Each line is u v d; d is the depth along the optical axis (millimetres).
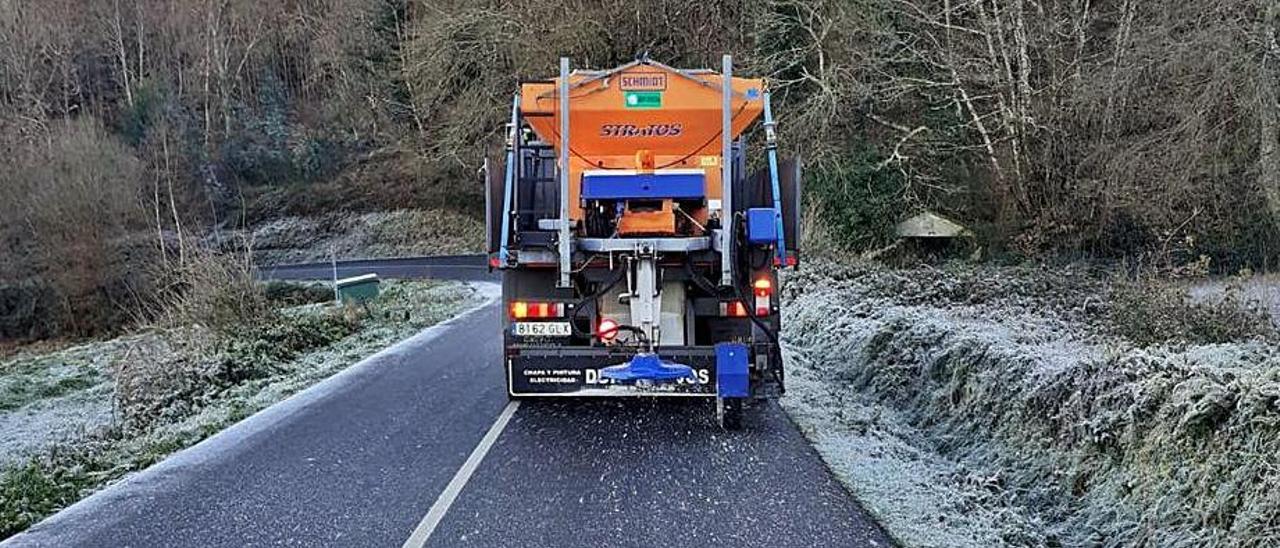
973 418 8375
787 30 31297
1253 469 5141
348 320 19969
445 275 39719
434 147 47500
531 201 9461
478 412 9500
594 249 8492
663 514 6113
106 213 44844
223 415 10289
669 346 8453
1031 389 7660
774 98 30562
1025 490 6871
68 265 42594
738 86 9312
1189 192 21922
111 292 42375
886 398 10133
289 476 7242
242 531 5969
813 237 24812
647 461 7441
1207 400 5688
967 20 31594
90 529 6109
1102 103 25672
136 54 68188
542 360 8445
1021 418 7660
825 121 29250
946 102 31438
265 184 63344
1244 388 5562
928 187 30625
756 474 7004
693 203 8969
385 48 57125
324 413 9805
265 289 20844
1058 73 28531
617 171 9203
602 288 8664
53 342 40719
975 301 14586
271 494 6766
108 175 46156
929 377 9586
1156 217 22266
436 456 7734
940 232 29656
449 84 38250
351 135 66062
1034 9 30312
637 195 8727
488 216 8797
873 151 30359
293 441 8477
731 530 5789
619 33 34500
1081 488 6539
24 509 6832
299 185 62406
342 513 6270
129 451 9062
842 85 29812
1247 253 21422
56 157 45562
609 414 9234
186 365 14312
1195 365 6488
